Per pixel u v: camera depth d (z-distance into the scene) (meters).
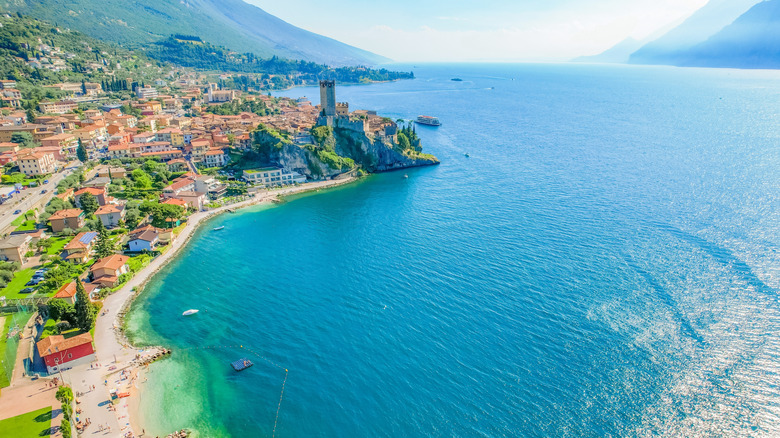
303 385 81.75
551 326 93.75
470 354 86.88
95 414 74.56
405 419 73.50
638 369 81.12
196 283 118.62
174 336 96.56
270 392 80.50
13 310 98.00
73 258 123.31
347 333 95.31
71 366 85.81
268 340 94.31
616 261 119.12
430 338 92.06
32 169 181.75
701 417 71.06
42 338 93.44
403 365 85.06
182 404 78.19
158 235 142.38
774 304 97.00
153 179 194.12
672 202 161.25
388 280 115.94
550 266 118.44
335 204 182.62
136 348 92.56
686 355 83.81
